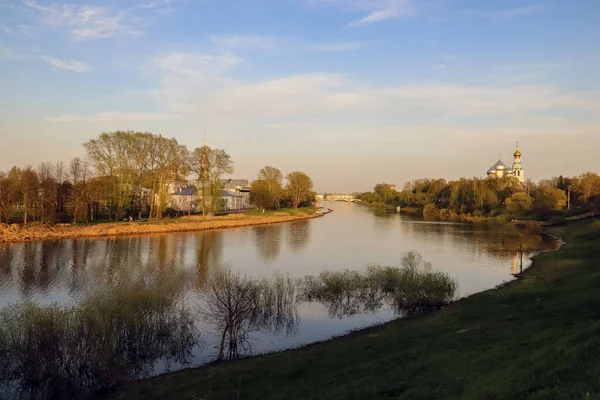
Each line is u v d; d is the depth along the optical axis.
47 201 72.94
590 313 20.86
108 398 18.88
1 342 20.06
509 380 11.95
